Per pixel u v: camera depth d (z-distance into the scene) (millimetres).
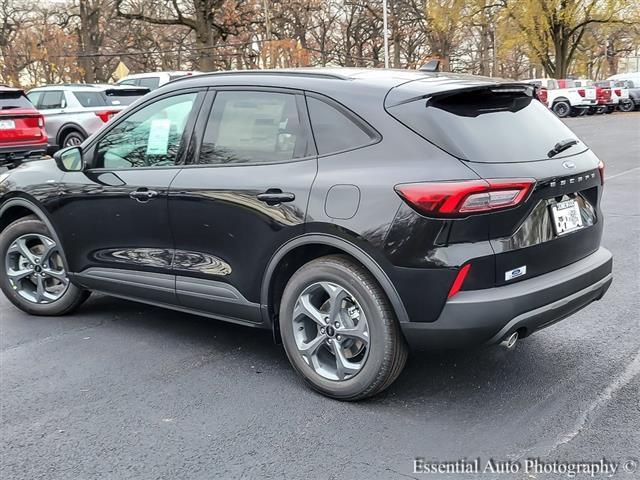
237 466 3037
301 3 42781
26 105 12977
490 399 3609
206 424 3434
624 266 6203
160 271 4336
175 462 3086
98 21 43062
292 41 37625
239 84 4062
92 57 41188
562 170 3465
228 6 36062
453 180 3127
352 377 3541
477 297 3172
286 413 3525
